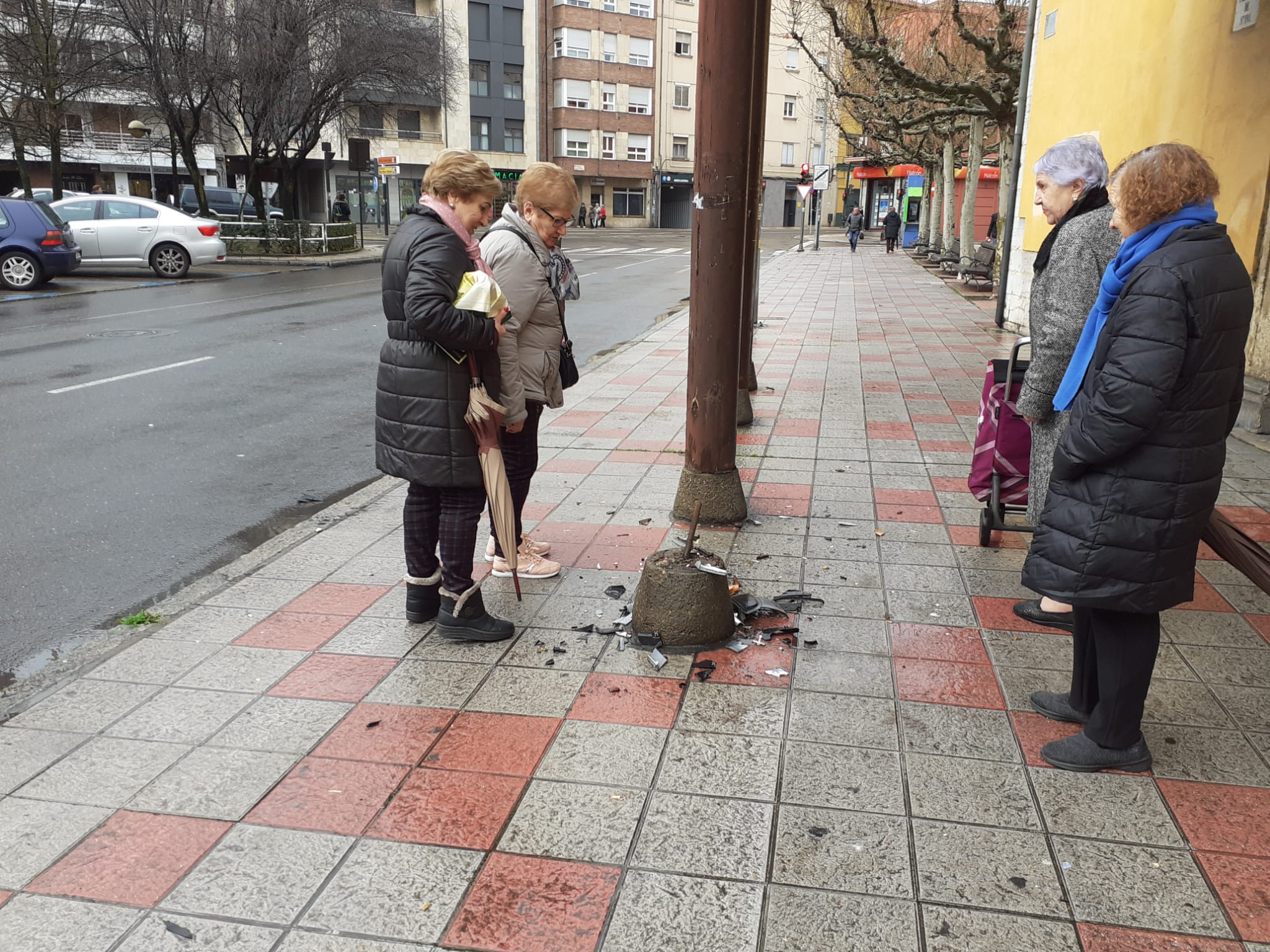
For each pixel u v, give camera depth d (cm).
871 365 1019
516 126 5669
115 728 312
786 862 245
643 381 938
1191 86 792
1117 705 277
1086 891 234
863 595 414
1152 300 236
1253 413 674
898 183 4844
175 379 954
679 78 6222
